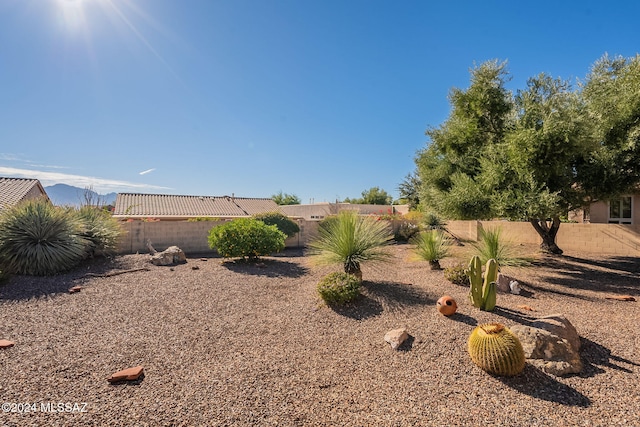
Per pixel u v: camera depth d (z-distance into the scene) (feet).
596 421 8.36
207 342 13.39
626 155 27.35
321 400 9.37
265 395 9.59
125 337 13.76
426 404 9.14
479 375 10.51
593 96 29.60
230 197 90.43
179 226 40.01
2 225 23.84
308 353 12.36
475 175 31.83
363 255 20.54
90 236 29.30
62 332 14.05
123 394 9.53
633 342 12.84
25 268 22.66
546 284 23.07
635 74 26.58
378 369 11.08
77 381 10.20
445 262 28.58
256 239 30.55
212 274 25.91
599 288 22.06
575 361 10.94
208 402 9.19
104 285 21.66
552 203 23.68
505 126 28.76
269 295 20.34
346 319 15.61
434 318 15.05
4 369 10.71
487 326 11.27
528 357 11.02
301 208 105.91
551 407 8.96
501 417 8.55
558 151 23.16
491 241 22.18
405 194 85.35
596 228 40.04
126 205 69.72
